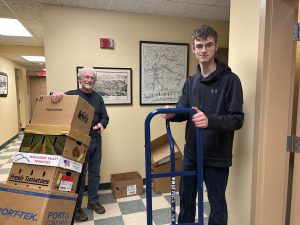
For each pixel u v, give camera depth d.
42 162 1.41
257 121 1.44
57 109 1.54
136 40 3.07
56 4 2.76
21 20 3.33
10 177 1.45
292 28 1.37
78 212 2.33
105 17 2.94
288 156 1.45
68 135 1.43
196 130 1.35
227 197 1.81
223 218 1.42
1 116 5.51
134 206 2.63
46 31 2.79
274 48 1.36
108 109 3.08
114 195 2.83
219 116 1.23
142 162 3.27
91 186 2.54
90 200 2.55
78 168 1.53
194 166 1.49
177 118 1.48
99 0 2.63
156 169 2.75
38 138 1.48
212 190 1.42
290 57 1.39
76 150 1.51
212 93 1.37
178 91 3.29
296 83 1.47
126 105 3.14
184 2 2.68
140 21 3.06
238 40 1.64
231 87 1.32
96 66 2.96
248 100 1.54
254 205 1.49
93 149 2.47
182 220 1.56
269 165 1.43
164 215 2.41
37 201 1.33
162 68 3.20
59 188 1.41
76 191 1.54
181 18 3.21
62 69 2.87
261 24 1.37
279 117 1.41
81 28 2.88
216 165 1.37
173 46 3.20
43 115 1.55
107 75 3.01
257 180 1.46
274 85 1.39
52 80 2.85
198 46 1.33
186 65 3.28
